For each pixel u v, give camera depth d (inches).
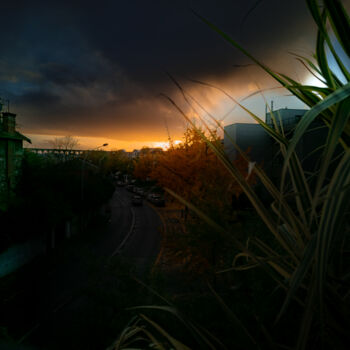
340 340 17.7
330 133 15.5
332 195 15.0
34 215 617.6
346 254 23.5
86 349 110.0
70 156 1103.6
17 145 682.2
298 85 19.6
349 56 18.1
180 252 290.2
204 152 210.5
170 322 70.5
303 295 33.7
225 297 64.2
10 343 139.3
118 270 124.8
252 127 911.7
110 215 1321.4
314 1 18.0
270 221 22.2
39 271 564.1
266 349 29.6
